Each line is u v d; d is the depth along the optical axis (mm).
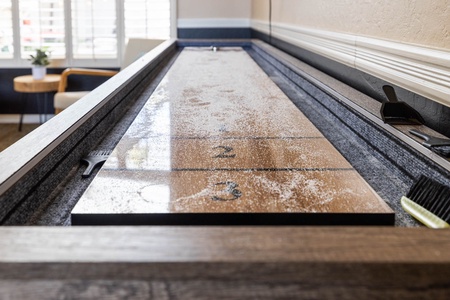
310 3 2197
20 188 688
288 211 675
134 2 5023
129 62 4719
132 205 689
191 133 1117
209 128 1165
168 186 770
